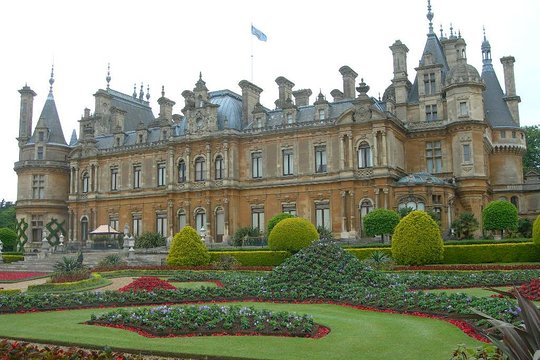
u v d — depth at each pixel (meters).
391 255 40.38
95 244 61.62
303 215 56.50
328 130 55.88
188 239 42.81
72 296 22.98
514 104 65.25
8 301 21.52
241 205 60.00
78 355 11.62
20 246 71.38
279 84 63.91
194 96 63.91
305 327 15.55
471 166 52.09
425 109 56.62
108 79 82.31
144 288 25.88
